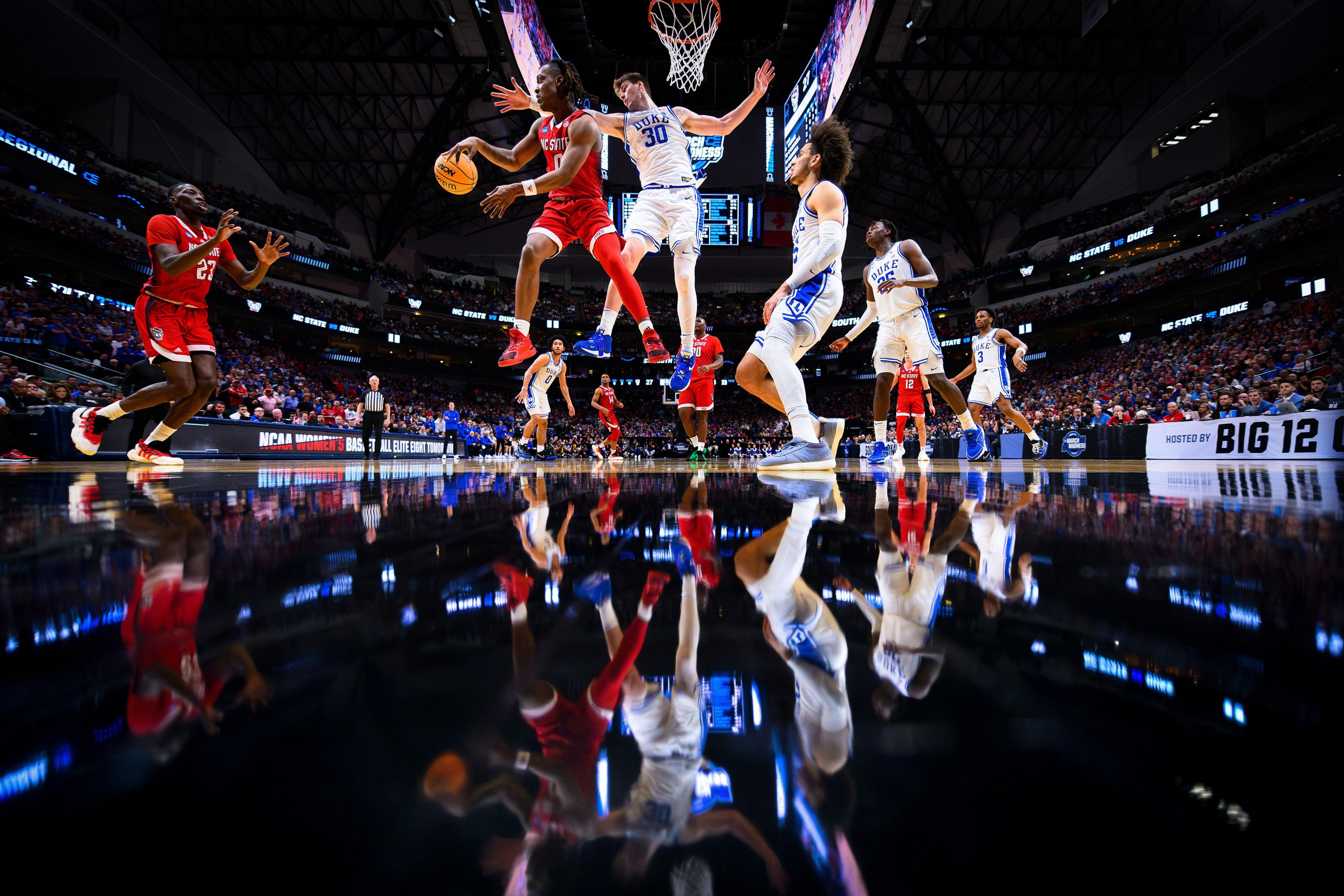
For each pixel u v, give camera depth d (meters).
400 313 31.03
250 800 0.18
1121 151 26.75
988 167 27.80
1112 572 0.53
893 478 2.25
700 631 0.38
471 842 0.16
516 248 34.84
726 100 30.19
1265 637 0.35
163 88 21.48
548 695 0.28
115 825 0.16
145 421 4.98
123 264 19.31
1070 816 0.17
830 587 0.50
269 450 10.09
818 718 0.25
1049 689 0.28
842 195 2.63
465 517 1.00
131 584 0.49
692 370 3.79
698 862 0.14
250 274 3.80
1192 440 7.91
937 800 0.18
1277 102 21.08
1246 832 0.16
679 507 1.16
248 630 0.38
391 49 20.97
